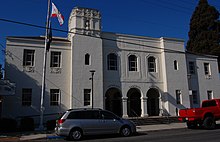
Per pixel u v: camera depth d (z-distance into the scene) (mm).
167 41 30016
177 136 14055
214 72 33469
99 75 25438
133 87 27422
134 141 12391
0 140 14180
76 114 14094
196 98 31297
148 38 29484
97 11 26938
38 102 23312
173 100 28625
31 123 20375
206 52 37812
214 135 13992
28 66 23656
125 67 27531
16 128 20078
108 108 28016
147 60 28906
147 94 30031
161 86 28969
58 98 24188
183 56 30609
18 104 22547
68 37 27797
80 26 25672
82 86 24484
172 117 26203
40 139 14641
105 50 26812
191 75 31531
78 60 24828
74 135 13648
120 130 14867
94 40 26000
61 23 20781
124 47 27938
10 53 23234
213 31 38281
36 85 23578
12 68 23000
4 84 19578
